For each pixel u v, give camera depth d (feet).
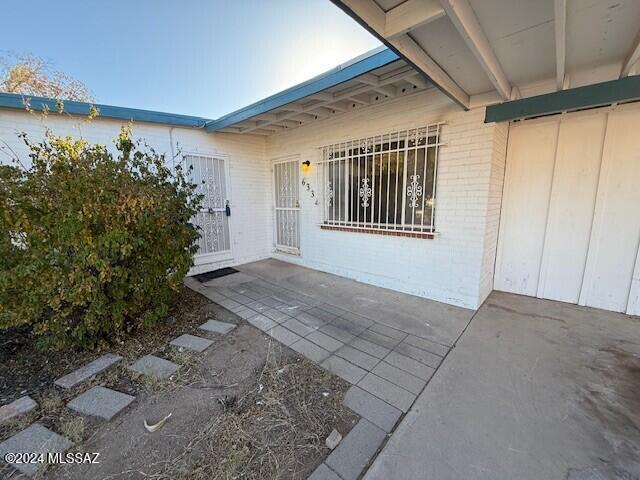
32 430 5.71
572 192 11.35
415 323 10.48
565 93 8.68
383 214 14.25
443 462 4.94
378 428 5.70
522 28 6.50
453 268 12.04
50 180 7.89
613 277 10.93
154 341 9.30
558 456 5.02
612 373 7.36
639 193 10.15
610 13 6.00
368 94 13.30
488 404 6.35
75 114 13.23
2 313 7.46
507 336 9.37
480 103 10.48
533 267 12.57
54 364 8.04
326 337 9.50
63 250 7.91
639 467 4.79
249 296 13.51
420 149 12.47
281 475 4.72
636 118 9.90
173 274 10.73
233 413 6.12
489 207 11.12
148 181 9.98
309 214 18.19
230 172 19.17
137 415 6.12
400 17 5.96
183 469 4.83
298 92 12.07
